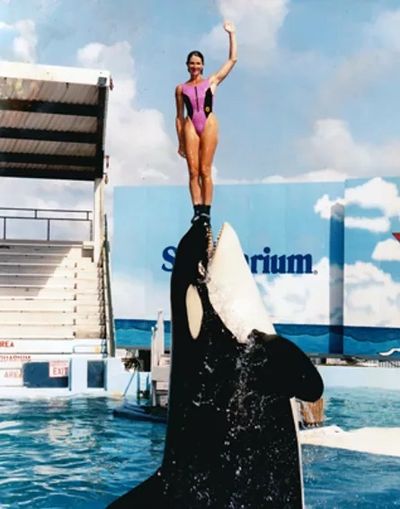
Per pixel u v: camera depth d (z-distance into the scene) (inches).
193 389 188.4
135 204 674.2
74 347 601.3
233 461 186.9
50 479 313.1
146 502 181.6
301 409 412.2
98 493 295.0
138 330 666.8
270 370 181.2
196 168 198.8
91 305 654.5
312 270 639.1
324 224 639.1
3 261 686.5
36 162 698.8
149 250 669.9
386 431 402.6
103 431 402.0
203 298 192.2
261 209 647.8
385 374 555.2
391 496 291.3
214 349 188.4
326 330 636.1
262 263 646.5
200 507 183.9
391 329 612.4
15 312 634.8
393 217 613.9
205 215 199.6
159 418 422.0
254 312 192.5
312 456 348.5
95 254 694.5
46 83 576.7
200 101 199.2
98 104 601.3
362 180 620.7
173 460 186.2
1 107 600.7
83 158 700.0
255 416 186.7
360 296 618.5
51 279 674.2
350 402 492.4
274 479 188.1
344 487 302.0
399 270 612.1
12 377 549.6
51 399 500.1
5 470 325.7
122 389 524.7
